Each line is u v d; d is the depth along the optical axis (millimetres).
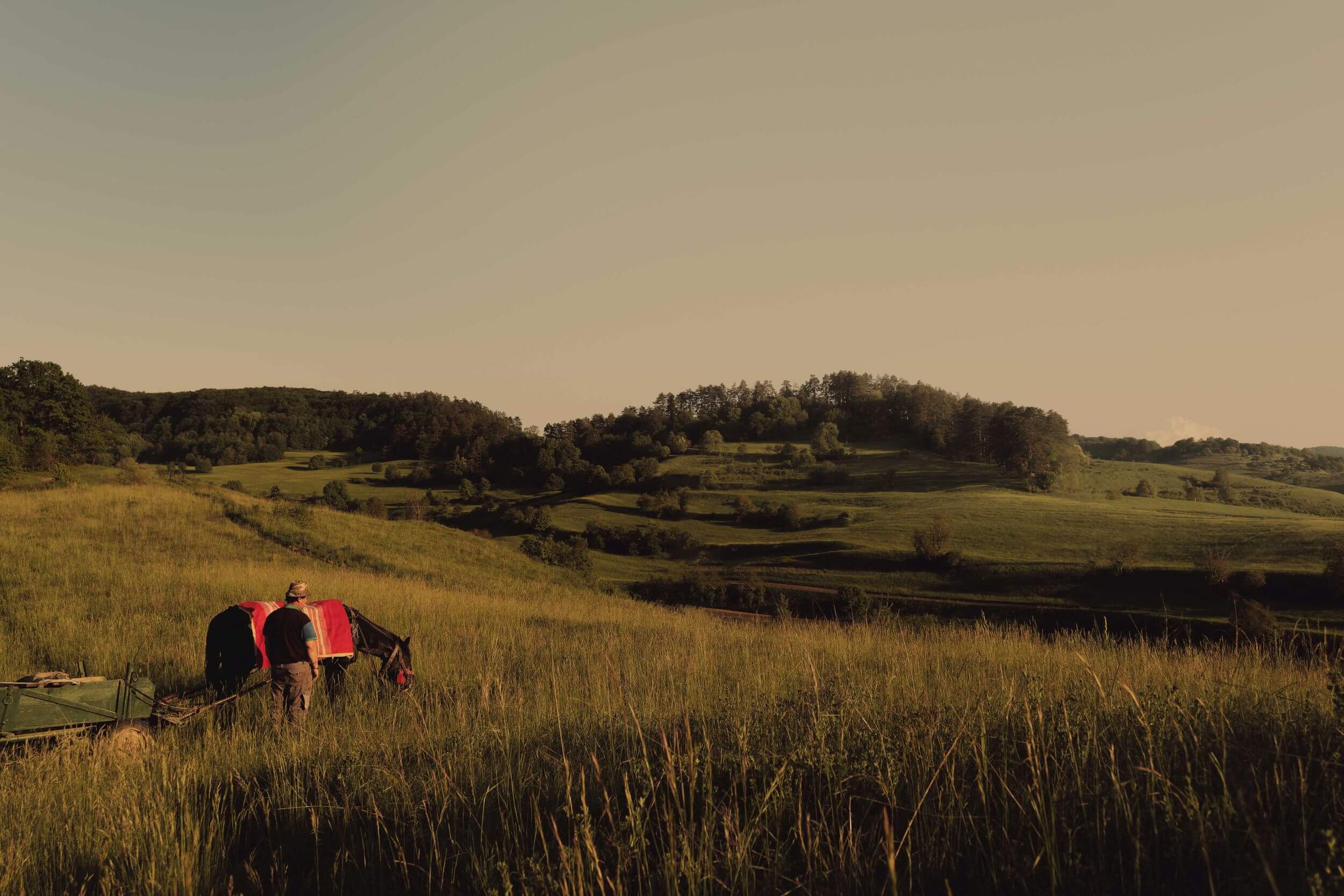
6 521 28094
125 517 31719
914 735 4246
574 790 4336
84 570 20203
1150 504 151000
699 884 3129
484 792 4500
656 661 10188
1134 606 74688
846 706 4984
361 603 18156
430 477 193750
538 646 13102
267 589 19141
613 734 5434
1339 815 2809
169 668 10750
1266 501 173875
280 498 55938
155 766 5969
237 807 5039
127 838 4281
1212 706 4184
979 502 143375
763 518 141375
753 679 8180
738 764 4270
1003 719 4422
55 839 4645
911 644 12133
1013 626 13250
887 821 2836
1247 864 2738
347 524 38938
